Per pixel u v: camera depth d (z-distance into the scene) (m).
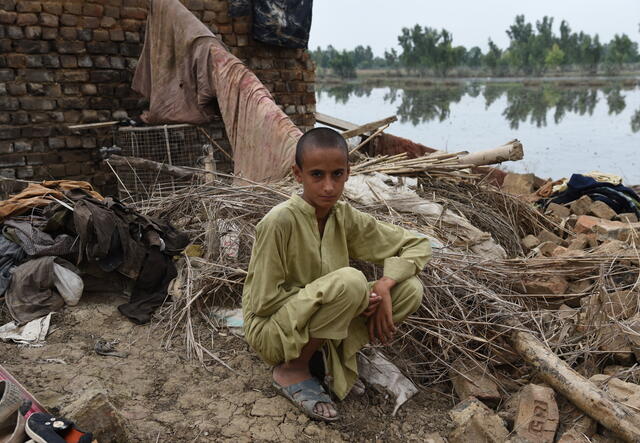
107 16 6.15
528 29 130.38
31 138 5.93
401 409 2.45
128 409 2.32
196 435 2.17
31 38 5.77
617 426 2.14
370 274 3.02
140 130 6.00
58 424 1.76
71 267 3.34
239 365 2.69
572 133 19.34
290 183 4.08
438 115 27.91
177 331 3.02
